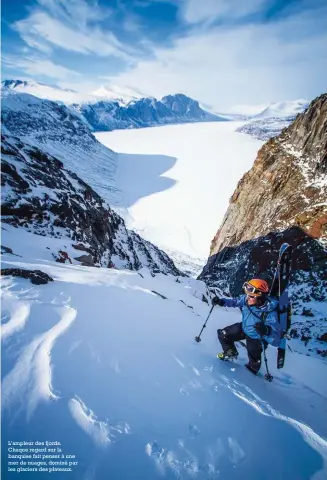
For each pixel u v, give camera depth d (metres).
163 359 3.70
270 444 2.67
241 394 3.40
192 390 3.22
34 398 2.50
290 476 2.36
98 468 2.05
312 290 18.05
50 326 3.68
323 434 3.10
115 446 2.24
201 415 2.84
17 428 2.22
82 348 3.34
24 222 14.61
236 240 35.53
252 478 2.27
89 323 3.97
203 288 15.09
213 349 4.71
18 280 5.00
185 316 6.11
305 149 31.25
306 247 20.92
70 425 2.34
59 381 2.73
